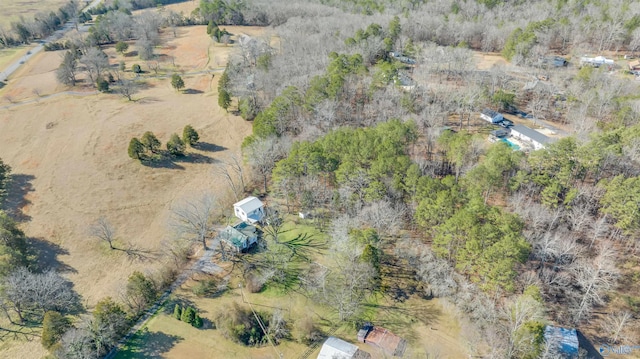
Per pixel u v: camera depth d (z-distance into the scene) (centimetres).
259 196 8581
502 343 5278
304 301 6262
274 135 8931
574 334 5391
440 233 6162
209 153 10344
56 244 7588
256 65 13038
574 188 6788
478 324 5606
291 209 8050
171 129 11425
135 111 12438
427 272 6244
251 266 6894
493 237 5584
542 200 6769
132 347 5706
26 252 7275
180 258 7088
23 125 11706
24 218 8231
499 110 10625
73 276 6919
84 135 11112
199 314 6147
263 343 5700
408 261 6594
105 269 7044
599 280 5541
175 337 5819
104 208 8475
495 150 7281
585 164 6969
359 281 6078
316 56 12025
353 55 11362
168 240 7606
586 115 9431
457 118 10338
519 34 12838
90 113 12331
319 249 7106
